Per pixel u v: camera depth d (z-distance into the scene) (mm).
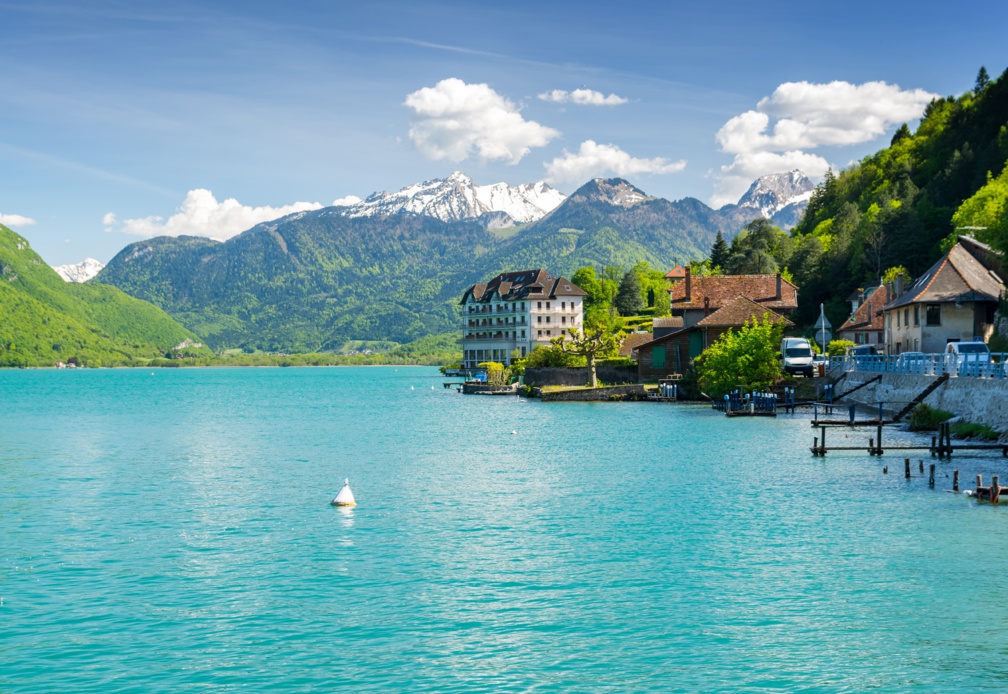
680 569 30234
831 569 29828
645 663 22391
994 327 89500
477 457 60625
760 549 32625
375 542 34656
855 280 169875
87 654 23188
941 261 95688
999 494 40469
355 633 24547
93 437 81062
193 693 20828
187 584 29188
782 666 22109
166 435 82625
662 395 109000
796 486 45125
